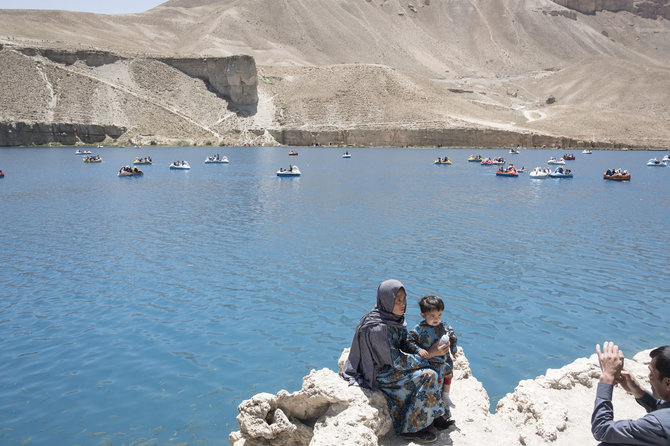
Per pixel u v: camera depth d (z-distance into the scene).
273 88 144.38
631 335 11.06
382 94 144.38
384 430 5.54
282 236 21.36
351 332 11.20
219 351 10.23
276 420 5.57
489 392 8.46
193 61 136.25
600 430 4.01
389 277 15.30
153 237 21.16
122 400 8.38
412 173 55.41
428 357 5.57
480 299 13.34
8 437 7.40
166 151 97.31
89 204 30.94
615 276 15.58
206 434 7.38
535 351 10.18
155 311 12.52
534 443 5.48
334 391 5.53
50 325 11.66
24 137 106.19
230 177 49.28
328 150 108.06
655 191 40.12
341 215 26.95
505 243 20.19
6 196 34.62
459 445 5.41
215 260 17.28
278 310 12.54
